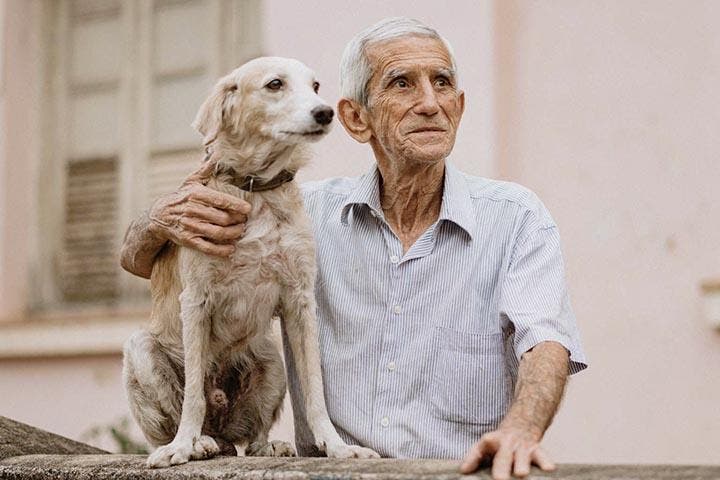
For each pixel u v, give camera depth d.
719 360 4.25
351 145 4.81
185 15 5.76
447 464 2.16
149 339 2.99
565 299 2.71
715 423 4.25
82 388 5.54
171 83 5.78
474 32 4.64
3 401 5.78
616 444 4.43
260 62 2.94
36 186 6.00
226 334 2.91
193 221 2.76
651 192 4.44
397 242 2.88
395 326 2.83
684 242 4.36
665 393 4.35
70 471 2.59
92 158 5.94
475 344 2.79
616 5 4.55
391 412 2.79
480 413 2.78
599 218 4.53
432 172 2.84
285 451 2.83
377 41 2.83
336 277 2.93
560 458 4.52
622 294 4.46
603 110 4.55
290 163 2.85
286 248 2.81
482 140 4.60
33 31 6.05
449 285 2.83
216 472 2.33
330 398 2.87
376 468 2.16
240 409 3.04
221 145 2.88
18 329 5.64
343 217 2.95
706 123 4.36
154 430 3.01
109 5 5.96
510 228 2.83
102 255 5.87
